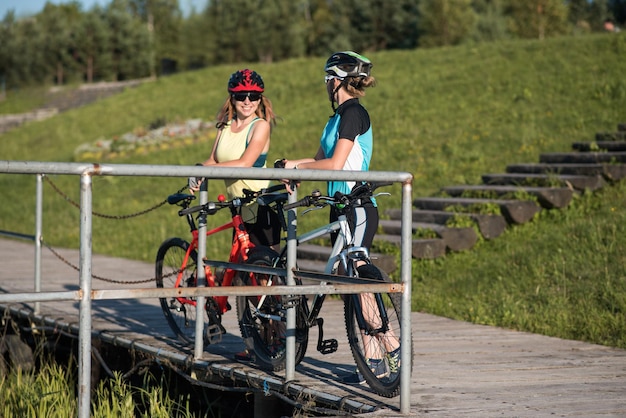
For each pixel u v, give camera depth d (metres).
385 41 63.56
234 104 5.48
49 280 10.16
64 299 3.71
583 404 4.48
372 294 4.56
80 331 3.77
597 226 9.50
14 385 6.41
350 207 4.71
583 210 10.42
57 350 7.55
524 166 11.86
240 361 5.46
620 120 13.84
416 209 11.49
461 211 10.66
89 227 3.74
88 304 3.75
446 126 16.27
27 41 56.81
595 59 18.42
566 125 14.34
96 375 6.77
